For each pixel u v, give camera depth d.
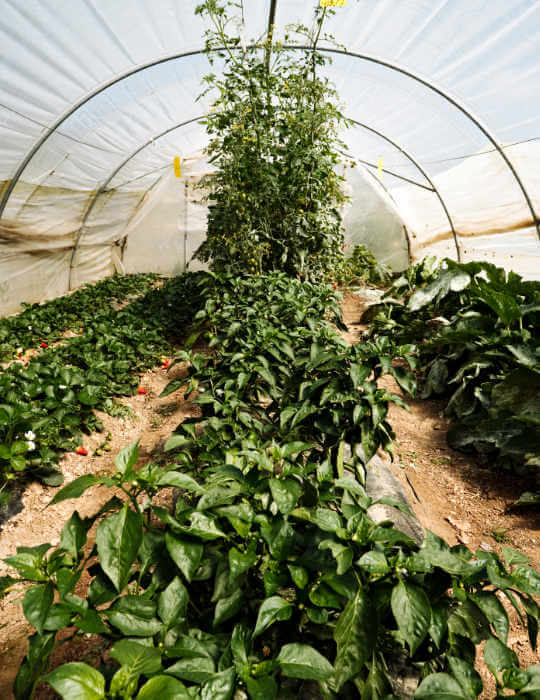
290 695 1.16
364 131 9.34
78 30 4.94
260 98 5.80
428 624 1.09
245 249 5.82
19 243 8.91
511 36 5.00
